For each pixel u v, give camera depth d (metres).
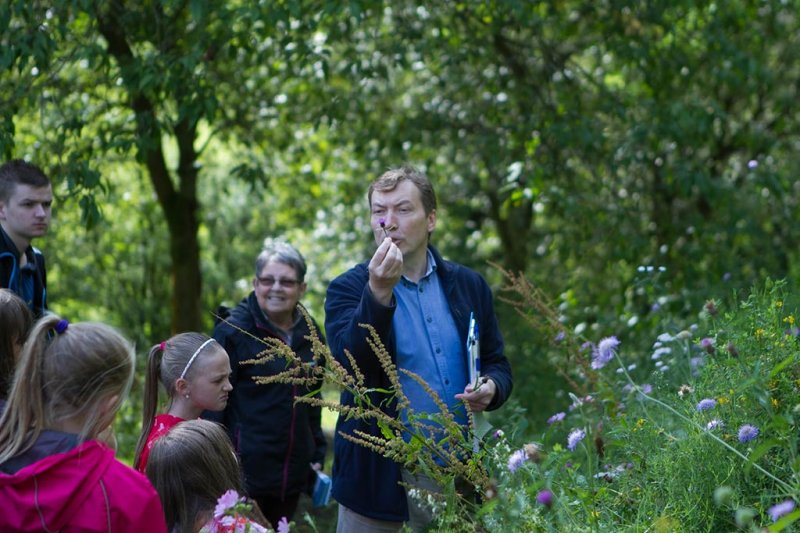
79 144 7.12
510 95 8.20
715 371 3.07
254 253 11.31
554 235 8.79
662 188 8.27
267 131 8.66
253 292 4.20
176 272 8.70
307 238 10.74
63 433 2.25
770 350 3.00
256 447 4.06
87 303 10.62
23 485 2.16
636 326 5.77
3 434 2.24
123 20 6.82
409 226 3.17
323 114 7.67
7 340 2.79
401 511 3.10
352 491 3.14
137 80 6.45
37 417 2.24
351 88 8.43
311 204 10.39
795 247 8.22
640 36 7.85
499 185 9.48
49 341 2.32
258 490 4.07
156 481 2.85
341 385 2.83
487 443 3.07
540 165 7.62
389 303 2.98
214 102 6.50
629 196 8.26
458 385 3.19
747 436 2.60
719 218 8.20
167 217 8.62
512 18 7.81
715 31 7.81
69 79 7.27
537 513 2.53
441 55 7.84
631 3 7.53
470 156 9.18
